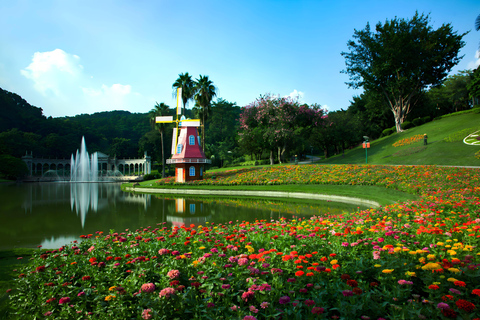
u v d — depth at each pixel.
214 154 68.12
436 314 3.44
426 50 42.19
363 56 46.94
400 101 49.00
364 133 57.59
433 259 4.85
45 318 4.76
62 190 40.16
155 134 80.62
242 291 4.38
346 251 5.91
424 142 37.78
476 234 6.34
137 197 29.73
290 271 5.01
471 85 42.91
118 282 5.18
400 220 9.00
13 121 90.56
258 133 48.34
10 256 9.54
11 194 33.53
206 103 44.38
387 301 3.84
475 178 19.11
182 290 4.34
